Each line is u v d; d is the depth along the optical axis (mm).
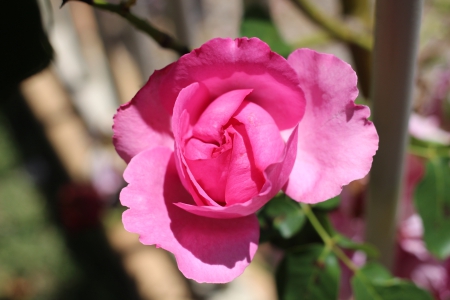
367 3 411
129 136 278
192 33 483
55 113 1006
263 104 276
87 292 938
